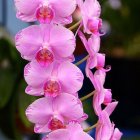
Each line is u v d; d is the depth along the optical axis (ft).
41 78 2.20
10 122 4.09
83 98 2.29
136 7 5.45
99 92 2.28
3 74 4.00
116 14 5.49
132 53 5.30
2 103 3.93
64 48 2.16
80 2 2.17
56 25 2.15
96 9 2.25
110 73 4.90
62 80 2.22
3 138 4.31
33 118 2.24
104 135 2.26
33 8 2.14
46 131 2.25
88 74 2.24
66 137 2.17
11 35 4.17
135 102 4.90
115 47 5.40
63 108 2.23
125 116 4.90
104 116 2.26
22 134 4.22
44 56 2.15
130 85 4.90
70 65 2.20
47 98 2.23
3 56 4.00
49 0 2.13
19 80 4.00
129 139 4.68
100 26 2.26
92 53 2.21
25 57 2.19
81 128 2.18
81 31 2.22
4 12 4.31
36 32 2.16
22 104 3.86
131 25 5.48
